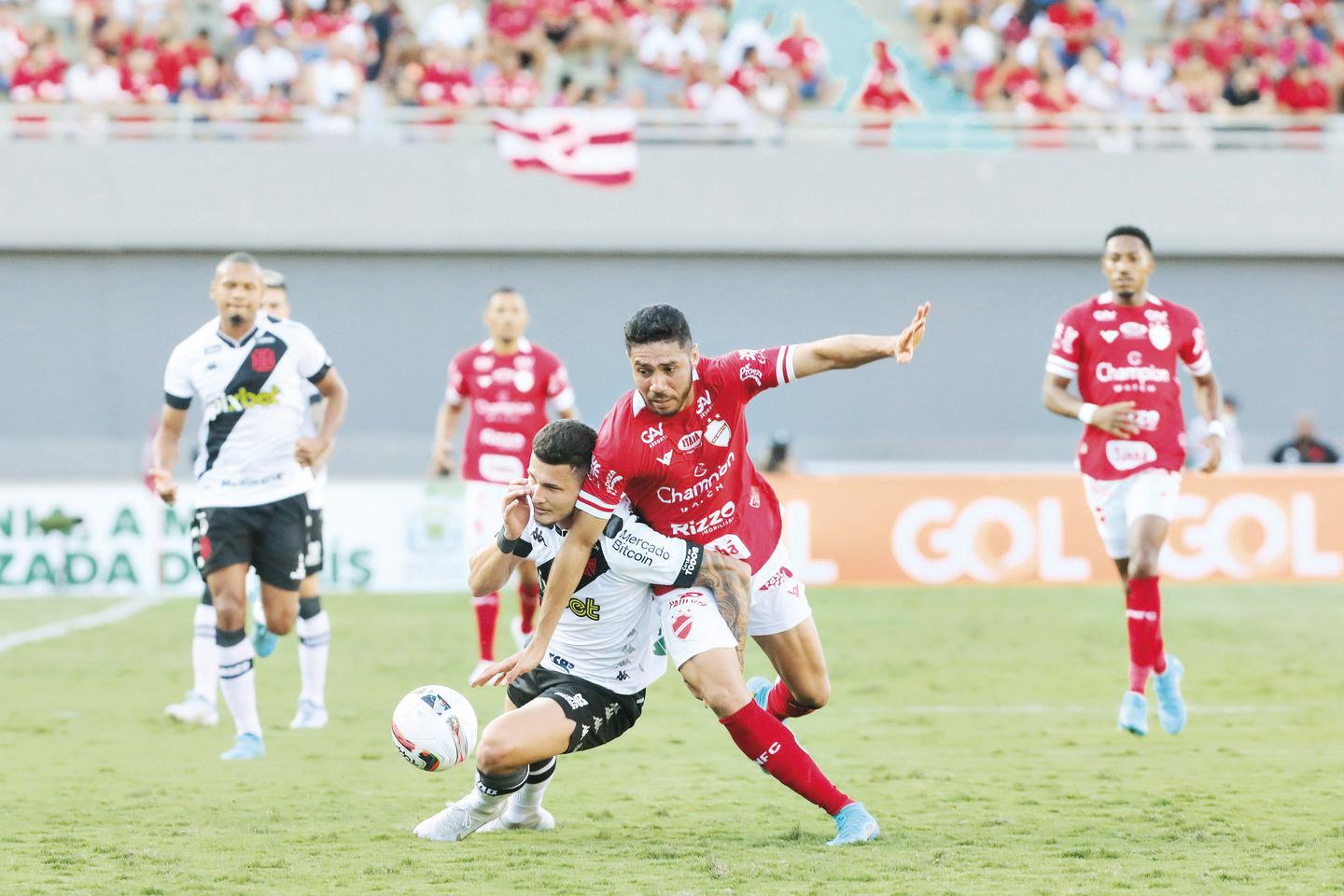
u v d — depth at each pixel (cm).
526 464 3575
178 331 7775
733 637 1741
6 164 7581
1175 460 2680
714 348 8000
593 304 7944
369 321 7844
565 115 7806
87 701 3125
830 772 2311
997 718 2895
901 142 7994
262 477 2475
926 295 8038
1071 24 8225
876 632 4284
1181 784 2198
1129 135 8012
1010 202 7931
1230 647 4034
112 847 1764
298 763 2414
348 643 4050
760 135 7819
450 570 5209
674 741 2617
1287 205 7981
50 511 5156
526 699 1780
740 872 1616
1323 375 8150
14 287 7712
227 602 2455
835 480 5103
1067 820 1923
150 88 7694
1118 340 2686
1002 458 8062
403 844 1789
